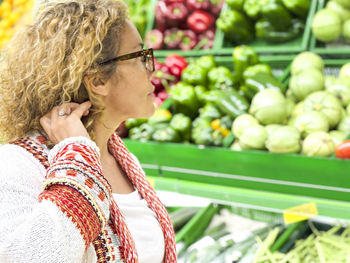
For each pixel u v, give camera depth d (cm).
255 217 239
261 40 350
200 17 361
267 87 293
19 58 108
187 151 263
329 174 228
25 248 84
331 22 315
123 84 114
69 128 104
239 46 346
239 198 244
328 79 289
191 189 258
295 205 230
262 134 255
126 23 112
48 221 86
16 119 109
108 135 125
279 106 267
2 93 110
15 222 89
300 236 227
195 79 322
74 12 105
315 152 241
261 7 335
